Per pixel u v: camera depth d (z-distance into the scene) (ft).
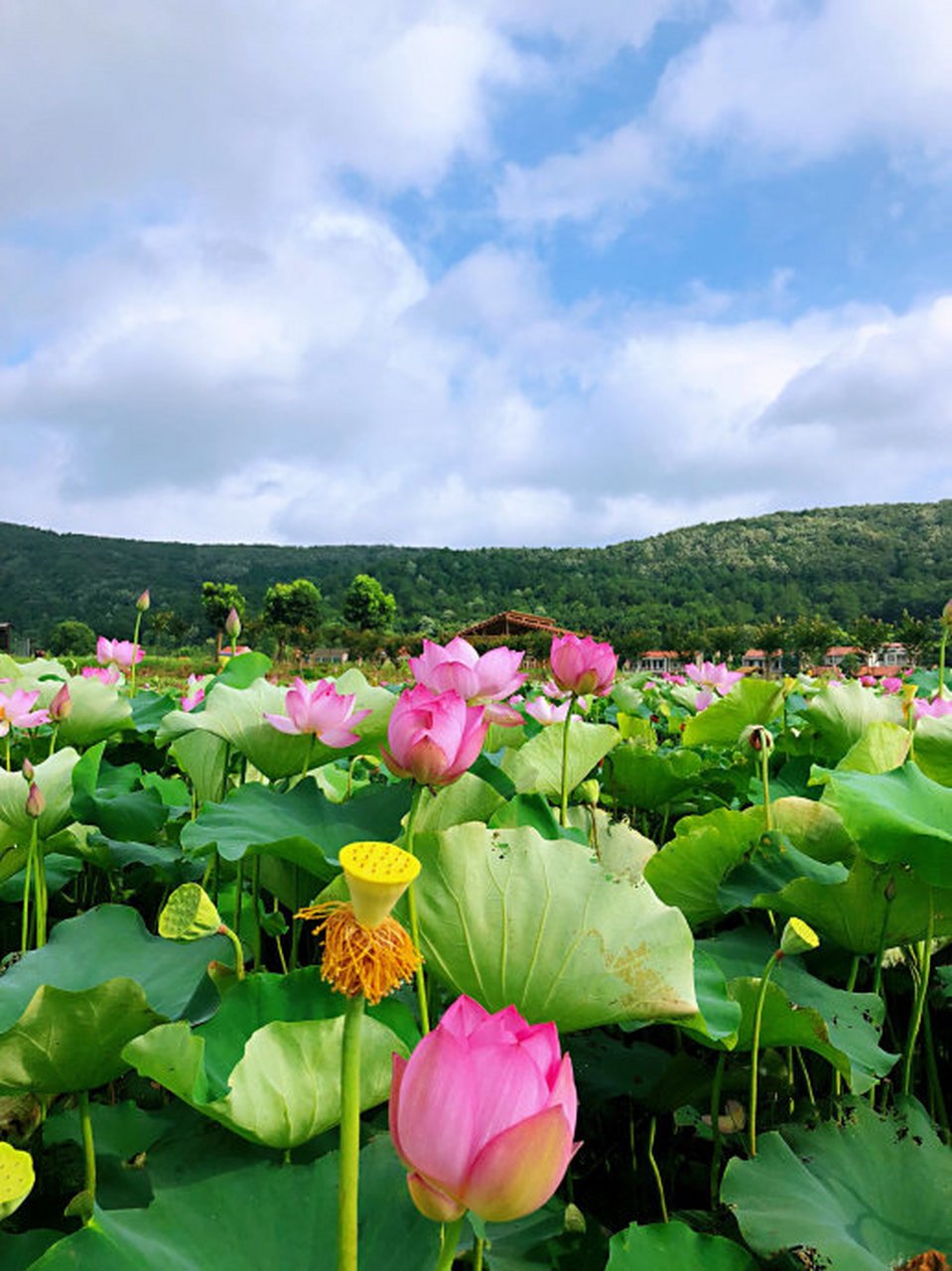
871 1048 5.13
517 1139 2.19
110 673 12.43
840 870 6.63
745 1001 4.87
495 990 4.45
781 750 12.35
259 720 8.13
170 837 9.02
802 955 6.47
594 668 7.88
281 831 6.18
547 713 12.73
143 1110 4.96
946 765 8.25
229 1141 4.07
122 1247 3.19
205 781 9.22
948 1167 4.68
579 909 4.37
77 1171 4.62
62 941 4.94
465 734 4.64
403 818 6.52
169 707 12.16
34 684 12.05
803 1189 4.36
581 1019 4.41
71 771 6.76
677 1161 5.96
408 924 4.48
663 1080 5.68
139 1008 3.79
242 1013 4.42
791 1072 6.09
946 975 6.34
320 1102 3.84
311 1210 3.58
